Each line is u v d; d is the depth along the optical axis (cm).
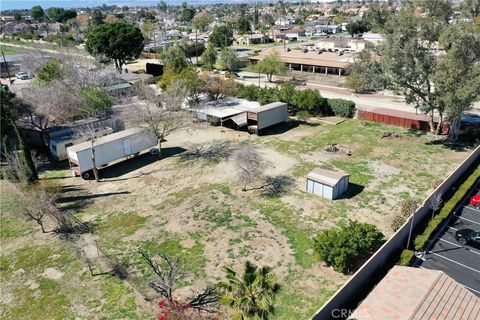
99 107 5197
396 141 4578
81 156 3725
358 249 2438
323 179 3347
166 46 11688
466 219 3005
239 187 3581
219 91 5816
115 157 4012
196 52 10481
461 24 3850
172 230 2953
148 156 4391
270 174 3819
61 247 2819
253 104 5566
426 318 1800
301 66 9075
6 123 4019
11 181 3825
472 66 3778
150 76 7694
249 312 1872
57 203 3406
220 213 3155
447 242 2736
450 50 3772
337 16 19950
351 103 5412
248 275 1994
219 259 2603
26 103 4472
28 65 8150
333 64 8556
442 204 3138
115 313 2195
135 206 3328
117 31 8631
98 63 7131
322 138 4741
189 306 2150
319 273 2456
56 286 2430
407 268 2175
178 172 3941
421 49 4031
